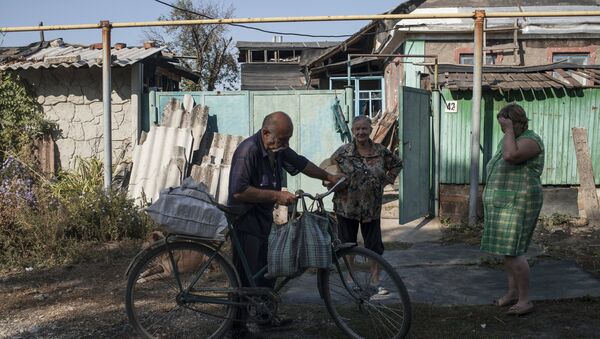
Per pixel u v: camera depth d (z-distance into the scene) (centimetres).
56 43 1195
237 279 421
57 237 723
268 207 434
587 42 1247
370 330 428
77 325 471
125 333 452
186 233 404
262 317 430
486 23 1218
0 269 643
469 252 709
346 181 457
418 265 648
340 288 430
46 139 1004
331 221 432
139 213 809
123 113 1002
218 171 902
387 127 1105
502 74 950
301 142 960
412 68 1270
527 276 479
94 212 771
